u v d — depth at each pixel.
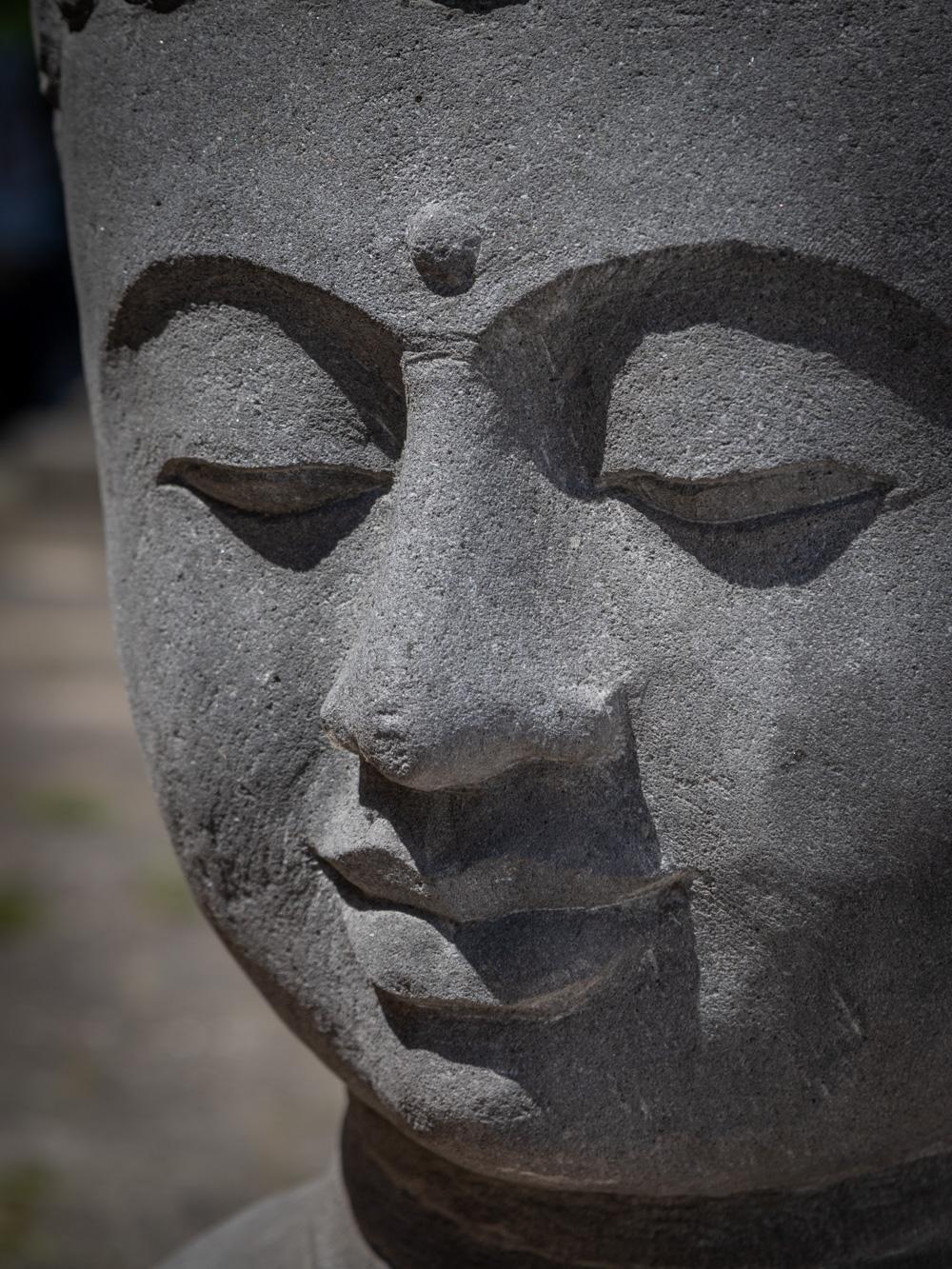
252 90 1.27
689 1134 1.32
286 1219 1.79
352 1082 1.44
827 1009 1.29
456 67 1.21
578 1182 1.35
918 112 1.17
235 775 1.40
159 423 1.39
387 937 1.31
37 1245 2.85
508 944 1.27
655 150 1.18
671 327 1.21
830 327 1.20
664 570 1.24
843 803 1.24
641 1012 1.30
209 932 4.08
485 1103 1.31
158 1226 2.91
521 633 1.23
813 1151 1.35
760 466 1.21
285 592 1.36
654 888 1.28
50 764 5.18
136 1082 3.42
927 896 1.27
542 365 1.24
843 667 1.23
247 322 1.32
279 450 1.32
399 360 1.26
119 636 1.51
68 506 8.31
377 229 1.24
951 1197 1.45
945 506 1.22
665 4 1.17
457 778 1.22
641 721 1.25
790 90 1.17
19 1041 3.57
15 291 10.17
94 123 1.38
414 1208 1.54
